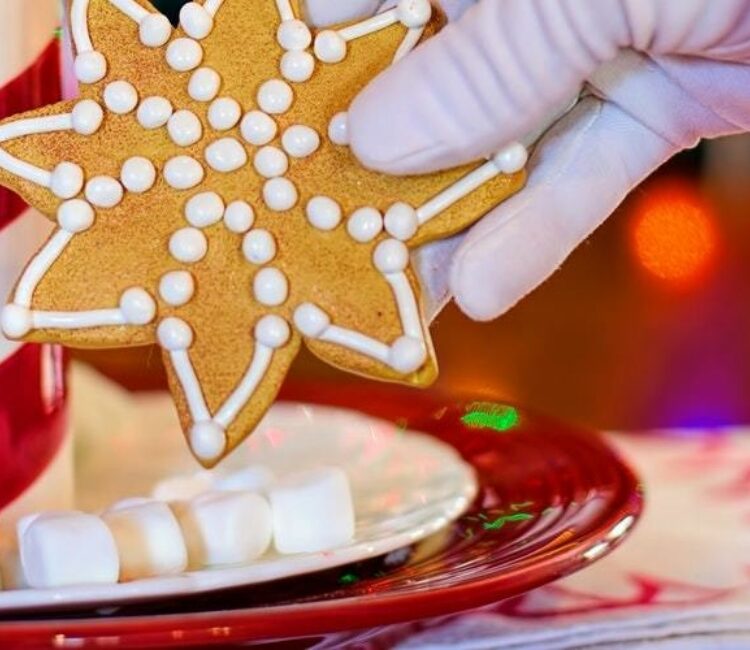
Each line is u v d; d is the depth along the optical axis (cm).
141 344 57
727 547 67
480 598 55
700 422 115
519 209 57
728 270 157
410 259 57
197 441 57
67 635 51
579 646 59
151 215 57
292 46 58
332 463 71
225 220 57
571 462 69
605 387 121
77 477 69
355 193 57
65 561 56
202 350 57
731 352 131
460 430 75
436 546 62
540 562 57
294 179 58
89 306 57
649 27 55
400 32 59
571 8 54
